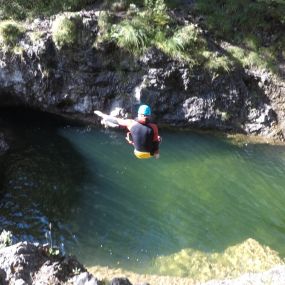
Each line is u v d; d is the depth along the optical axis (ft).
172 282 32.63
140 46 52.42
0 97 54.19
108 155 49.01
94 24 52.34
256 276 31.45
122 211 40.60
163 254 35.86
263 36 58.59
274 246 37.35
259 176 47.21
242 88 54.95
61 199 41.50
